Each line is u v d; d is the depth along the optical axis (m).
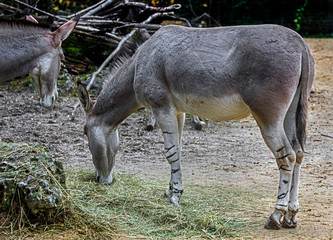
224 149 11.41
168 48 7.22
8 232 6.21
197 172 9.65
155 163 10.25
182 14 23.09
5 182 6.41
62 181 7.17
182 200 7.63
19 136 11.66
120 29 16.75
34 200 6.27
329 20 31.34
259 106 6.48
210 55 6.81
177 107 7.41
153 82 7.35
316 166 10.12
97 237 6.27
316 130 12.96
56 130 12.20
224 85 6.70
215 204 7.62
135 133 12.38
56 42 7.59
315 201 7.89
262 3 30.41
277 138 6.48
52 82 7.71
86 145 11.38
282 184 6.57
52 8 17.88
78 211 6.79
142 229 6.58
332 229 6.66
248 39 6.59
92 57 16.62
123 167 9.89
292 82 6.45
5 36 7.26
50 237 6.16
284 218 6.71
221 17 29.52
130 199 7.52
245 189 8.51
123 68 8.05
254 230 6.62
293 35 6.58
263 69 6.43
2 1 16.06
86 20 15.81
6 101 14.05
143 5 16.58
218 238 6.35
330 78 18.67
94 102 8.49
